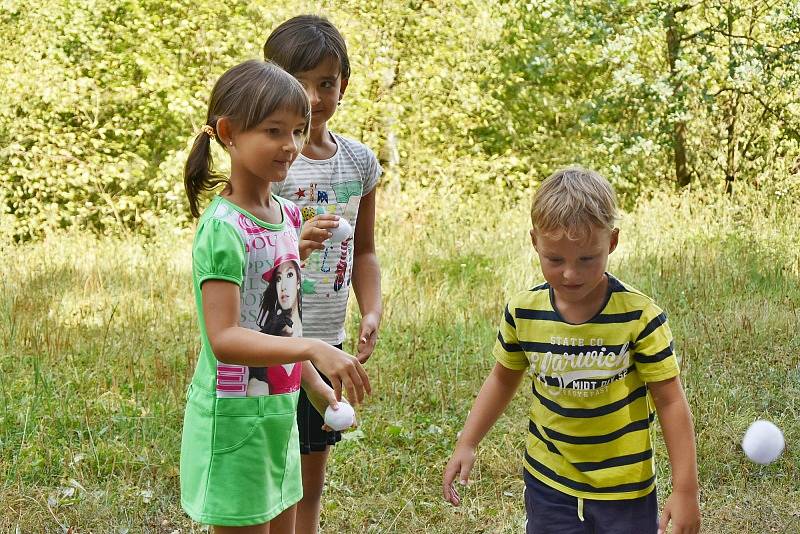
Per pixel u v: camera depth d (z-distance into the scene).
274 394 2.50
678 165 12.54
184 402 5.23
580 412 2.54
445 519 3.89
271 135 2.42
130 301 7.62
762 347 5.84
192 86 12.68
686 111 11.62
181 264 9.54
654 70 12.30
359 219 3.37
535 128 14.15
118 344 6.30
